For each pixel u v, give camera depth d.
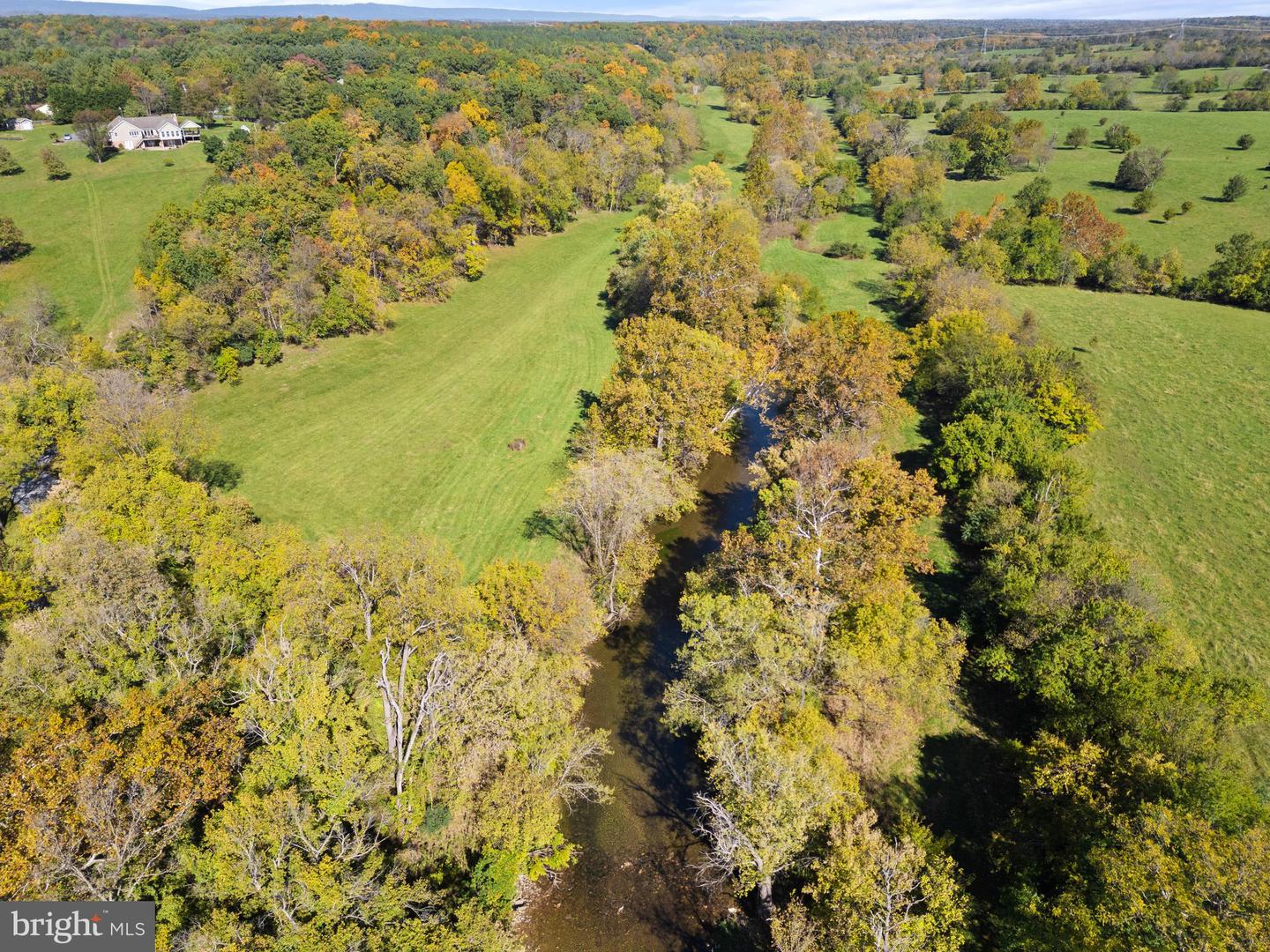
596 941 30.80
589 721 41.09
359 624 39.41
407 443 65.94
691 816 35.88
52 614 35.06
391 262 93.44
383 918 25.73
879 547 42.69
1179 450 63.69
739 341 75.00
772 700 34.41
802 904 29.28
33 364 62.22
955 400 71.94
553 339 87.12
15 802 24.09
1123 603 37.72
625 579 46.69
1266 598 46.78
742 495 62.94
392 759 31.47
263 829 25.67
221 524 45.00
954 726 39.38
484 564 51.91
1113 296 97.19
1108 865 25.31
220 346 73.69
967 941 28.67
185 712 29.58
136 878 24.22
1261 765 34.94
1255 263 91.19
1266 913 21.77
